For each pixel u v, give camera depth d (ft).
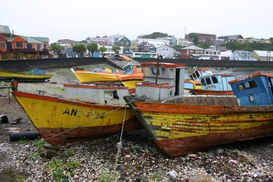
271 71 243.40
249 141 54.19
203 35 567.18
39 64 160.04
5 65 132.77
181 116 44.65
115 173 39.19
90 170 40.22
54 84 126.41
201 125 45.96
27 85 115.55
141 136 54.44
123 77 93.81
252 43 462.19
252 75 53.01
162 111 43.62
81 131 46.96
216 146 48.88
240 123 48.55
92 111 46.29
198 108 45.50
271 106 50.88
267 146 52.95
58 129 45.44
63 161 43.04
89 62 201.77
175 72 54.65
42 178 38.29
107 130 49.49
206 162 43.39
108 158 44.11
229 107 46.85
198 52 380.17
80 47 281.95
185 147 45.96
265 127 52.16
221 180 37.93
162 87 51.42
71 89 50.80
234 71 237.66
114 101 52.11
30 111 43.11
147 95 52.65
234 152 47.57
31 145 48.75
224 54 368.27
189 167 41.86
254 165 42.73
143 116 43.52
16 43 203.10
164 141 44.45
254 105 53.83
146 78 58.03
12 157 44.27
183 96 49.49
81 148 48.01
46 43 253.44
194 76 111.75
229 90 91.71
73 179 37.78
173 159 44.78
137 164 42.29
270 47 442.09
